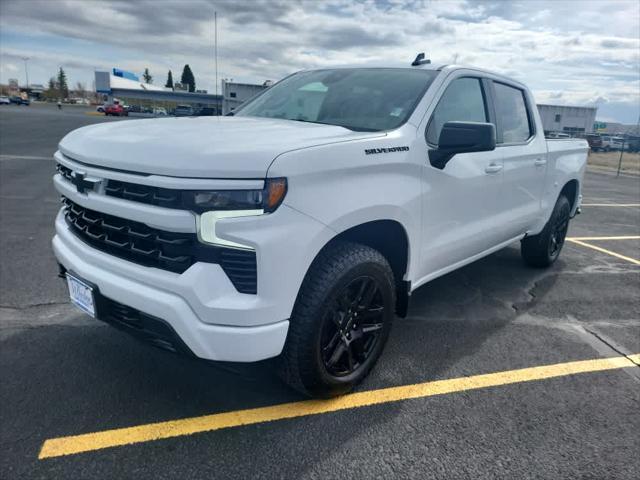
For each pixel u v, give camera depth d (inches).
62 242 110.8
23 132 895.1
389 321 114.7
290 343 94.3
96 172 93.9
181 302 84.4
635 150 1347.2
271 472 87.4
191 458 89.9
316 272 95.1
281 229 84.0
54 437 93.8
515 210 167.5
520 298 177.3
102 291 95.2
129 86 3838.6
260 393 111.2
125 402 105.4
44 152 598.5
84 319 143.6
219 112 193.2
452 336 144.0
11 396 105.7
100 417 100.2
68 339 131.6
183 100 3408.0
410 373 122.4
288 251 85.0
